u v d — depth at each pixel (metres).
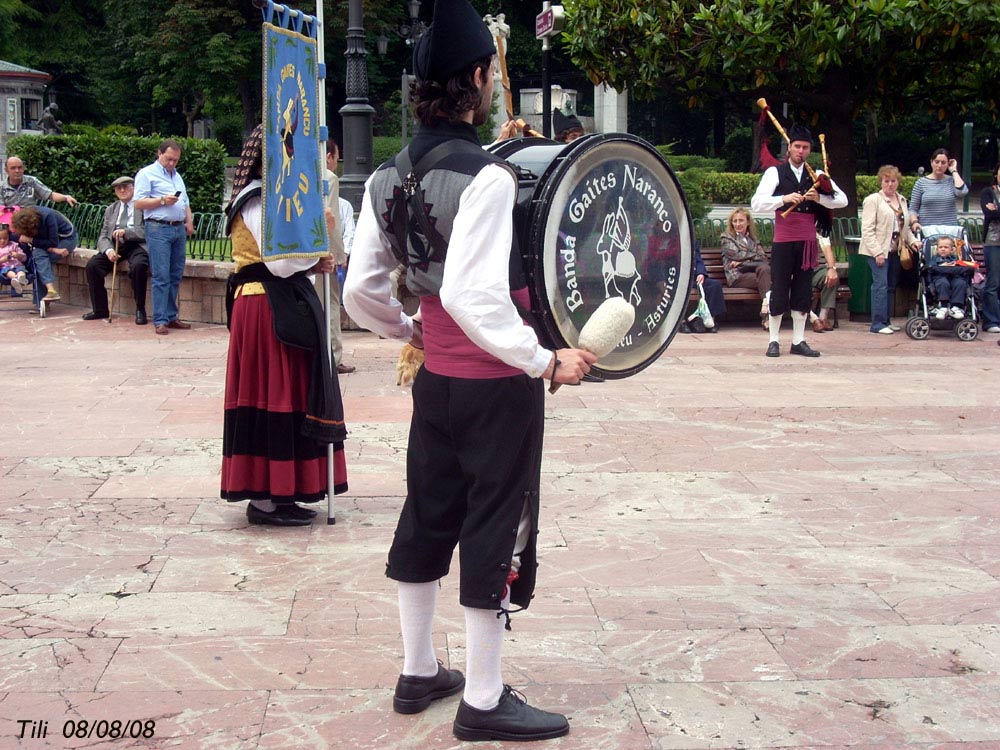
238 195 4.81
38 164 16.31
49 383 8.45
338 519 5.21
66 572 4.50
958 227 11.14
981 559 4.74
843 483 5.87
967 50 11.75
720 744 3.19
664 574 4.54
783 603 4.24
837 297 11.73
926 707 3.42
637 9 11.61
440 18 2.98
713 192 29.50
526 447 3.10
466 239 2.84
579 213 3.08
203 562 4.62
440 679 3.44
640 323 3.29
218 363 9.34
